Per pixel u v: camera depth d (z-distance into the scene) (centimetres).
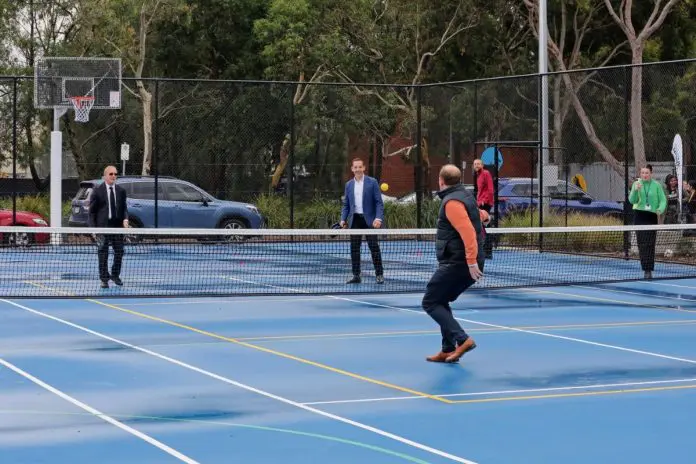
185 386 1042
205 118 3170
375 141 3462
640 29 4275
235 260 2544
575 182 3127
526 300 1789
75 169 3416
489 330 1442
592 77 3216
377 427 875
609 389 1042
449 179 1165
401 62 4625
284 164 3197
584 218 2848
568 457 782
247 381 1070
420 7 4531
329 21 4525
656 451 801
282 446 809
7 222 2934
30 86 3391
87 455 780
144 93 3362
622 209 2952
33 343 1300
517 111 3128
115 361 1178
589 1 4062
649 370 1148
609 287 2016
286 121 3200
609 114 3025
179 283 2027
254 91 3184
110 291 1880
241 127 3173
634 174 2752
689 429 873
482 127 3117
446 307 1184
